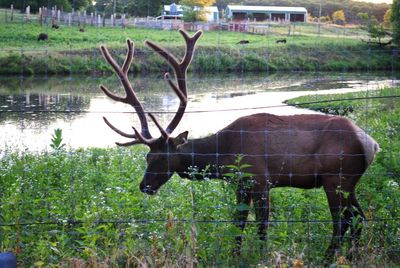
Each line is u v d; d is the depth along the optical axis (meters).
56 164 9.47
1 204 6.99
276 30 77.44
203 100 30.53
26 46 48.84
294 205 7.38
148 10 99.00
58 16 67.12
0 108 26.31
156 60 47.00
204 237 6.27
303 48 58.16
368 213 6.92
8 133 19.05
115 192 7.36
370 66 55.00
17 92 32.44
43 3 80.62
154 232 6.27
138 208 6.92
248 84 39.50
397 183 8.15
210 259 6.21
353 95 24.88
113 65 8.33
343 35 74.94
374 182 8.16
